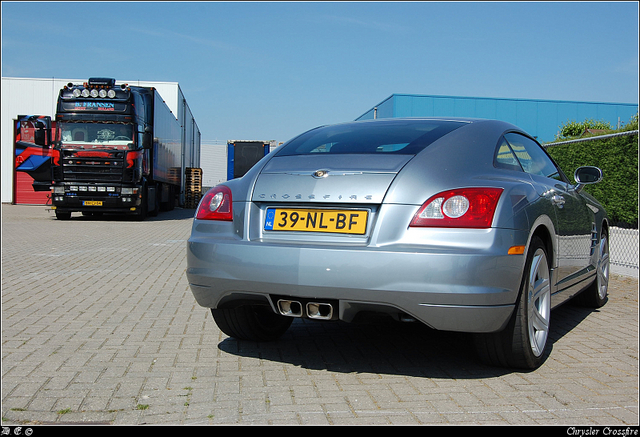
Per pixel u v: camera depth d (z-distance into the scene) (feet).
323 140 12.38
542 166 14.03
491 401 9.55
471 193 9.82
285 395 9.81
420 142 11.14
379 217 9.94
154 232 45.60
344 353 12.41
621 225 43.09
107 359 11.85
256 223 10.99
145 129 56.44
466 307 9.40
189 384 10.36
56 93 112.57
